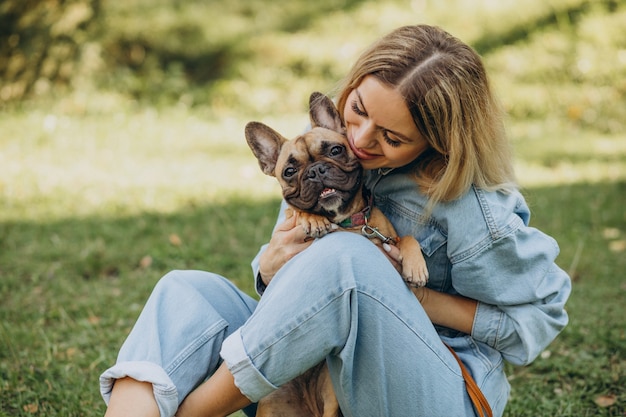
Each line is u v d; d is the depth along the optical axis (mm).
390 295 2332
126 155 8070
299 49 11234
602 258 5379
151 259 5250
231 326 2627
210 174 7410
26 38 10266
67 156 7934
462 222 2508
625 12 11258
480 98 2518
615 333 4141
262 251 2934
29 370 3666
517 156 8195
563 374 3762
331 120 2805
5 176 7098
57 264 5176
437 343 2408
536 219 6234
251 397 2379
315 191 2613
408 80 2414
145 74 10812
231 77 10875
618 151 8430
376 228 2643
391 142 2500
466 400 2438
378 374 2357
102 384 2439
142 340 2469
